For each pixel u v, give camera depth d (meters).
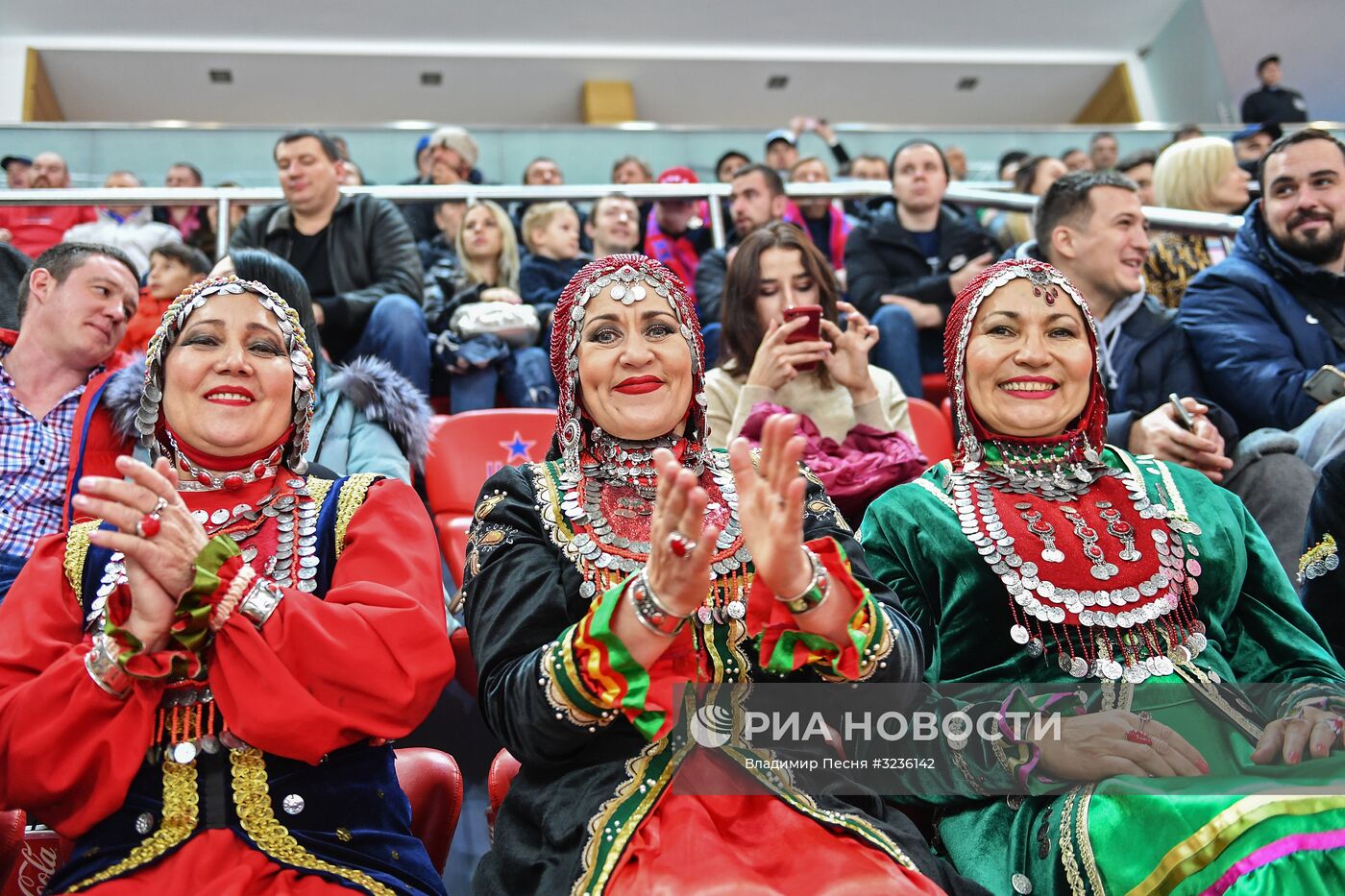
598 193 4.73
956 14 11.82
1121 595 1.96
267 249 4.15
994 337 2.18
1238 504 2.13
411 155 8.29
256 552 1.79
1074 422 2.21
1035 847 1.78
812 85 12.20
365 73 11.40
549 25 11.47
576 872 1.51
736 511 1.86
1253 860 1.58
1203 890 1.59
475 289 4.38
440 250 4.96
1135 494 2.09
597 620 1.57
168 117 11.35
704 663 1.73
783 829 1.58
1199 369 3.38
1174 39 11.71
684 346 1.95
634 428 1.91
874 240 4.47
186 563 1.59
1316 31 11.03
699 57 11.77
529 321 3.83
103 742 1.57
